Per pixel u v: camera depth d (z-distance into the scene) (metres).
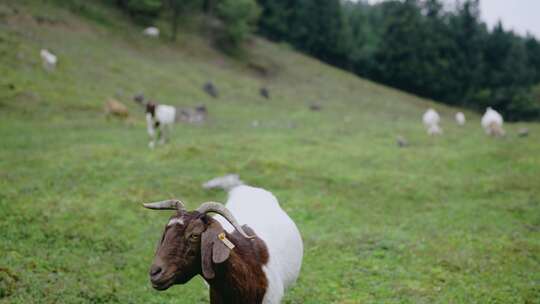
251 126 28.33
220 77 43.59
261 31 70.62
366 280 8.48
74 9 44.88
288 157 18.27
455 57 73.75
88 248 9.26
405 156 19.81
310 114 36.09
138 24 50.12
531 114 69.06
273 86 46.88
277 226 6.05
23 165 15.09
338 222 11.71
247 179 14.88
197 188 13.53
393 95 55.94
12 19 36.16
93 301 7.25
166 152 17.36
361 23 83.50
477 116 58.62
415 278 8.59
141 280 8.12
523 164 17.86
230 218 4.65
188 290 7.82
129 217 11.13
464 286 8.24
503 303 7.63
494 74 76.38
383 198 13.95
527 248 10.04
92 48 37.88
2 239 9.15
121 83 32.78
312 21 70.00
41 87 27.30
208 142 20.09
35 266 8.08
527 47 89.62
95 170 14.82
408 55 70.25
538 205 13.12
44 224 10.12
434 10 82.69
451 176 16.81
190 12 58.75
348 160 18.73
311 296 7.77
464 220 12.05
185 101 33.38
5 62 28.67
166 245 4.55
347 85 54.50
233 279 4.82
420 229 11.34
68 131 21.62
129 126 24.33
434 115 27.25
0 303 6.80
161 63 41.72
